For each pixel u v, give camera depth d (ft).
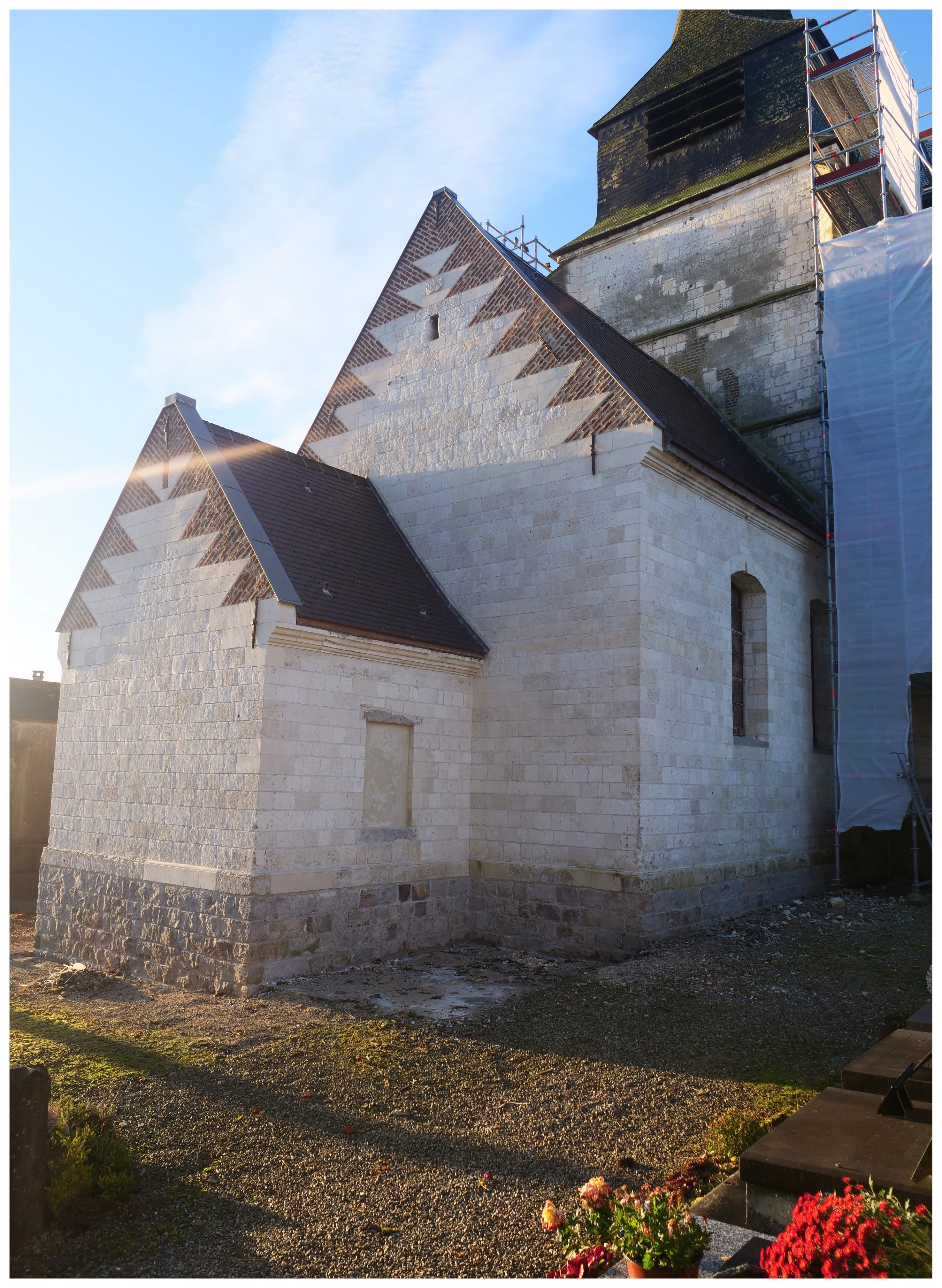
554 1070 26.27
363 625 41.63
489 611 49.32
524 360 49.78
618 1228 14.65
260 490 46.19
